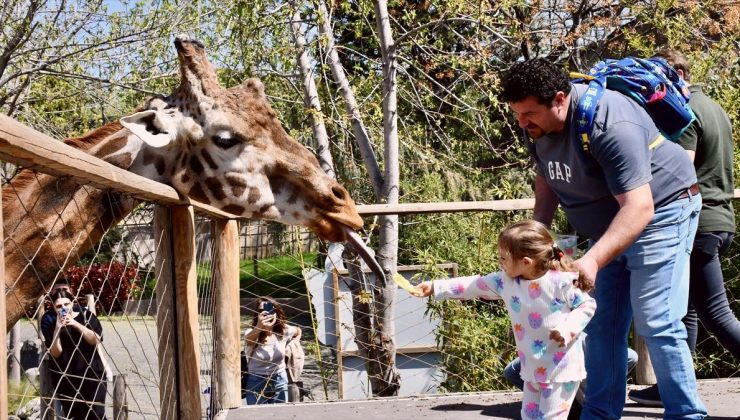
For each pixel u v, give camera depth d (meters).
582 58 11.69
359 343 6.67
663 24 9.16
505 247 3.34
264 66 8.90
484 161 11.29
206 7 9.58
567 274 3.29
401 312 7.05
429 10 9.50
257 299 6.50
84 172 2.29
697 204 3.67
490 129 10.59
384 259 6.81
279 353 6.43
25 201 3.04
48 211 3.07
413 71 10.22
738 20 9.32
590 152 3.35
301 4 8.05
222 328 4.72
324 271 6.74
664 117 3.60
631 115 3.33
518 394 4.89
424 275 6.60
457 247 8.06
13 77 9.23
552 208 4.00
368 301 6.38
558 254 3.32
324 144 7.79
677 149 3.62
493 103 8.71
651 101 3.51
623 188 3.26
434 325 7.00
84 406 4.11
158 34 9.74
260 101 3.63
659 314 3.54
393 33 9.72
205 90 3.50
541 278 3.31
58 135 10.41
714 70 8.92
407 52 9.62
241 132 3.51
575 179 3.54
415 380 7.03
